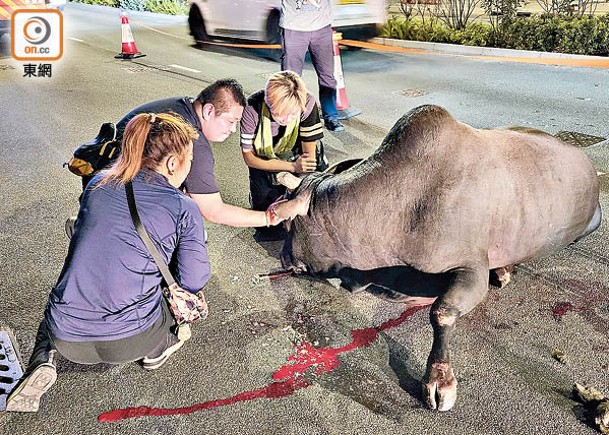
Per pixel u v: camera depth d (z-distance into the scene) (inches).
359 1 406.9
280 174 131.0
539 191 123.3
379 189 117.8
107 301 101.1
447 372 109.5
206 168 123.7
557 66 358.3
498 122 258.8
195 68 393.4
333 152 231.0
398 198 116.8
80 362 109.5
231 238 173.6
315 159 160.2
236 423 109.3
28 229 181.0
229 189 203.8
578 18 401.4
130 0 722.8
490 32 420.5
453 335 129.4
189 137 103.7
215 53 442.9
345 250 125.2
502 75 343.9
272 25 412.5
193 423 109.5
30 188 211.2
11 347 116.1
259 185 161.9
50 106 316.2
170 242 102.7
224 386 118.0
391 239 119.5
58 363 124.2
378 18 418.0
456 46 424.2
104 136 129.6
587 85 313.6
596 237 164.9
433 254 115.7
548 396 112.7
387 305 140.2
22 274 156.6
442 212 113.7
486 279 116.6
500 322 133.0
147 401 114.8
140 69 397.1
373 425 107.7
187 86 347.3
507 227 120.9
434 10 540.1
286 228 134.8
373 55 418.0
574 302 138.6
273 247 167.9
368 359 123.7
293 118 144.0
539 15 465.1
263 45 427.2
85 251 99.3
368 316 136.8
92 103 319.0
